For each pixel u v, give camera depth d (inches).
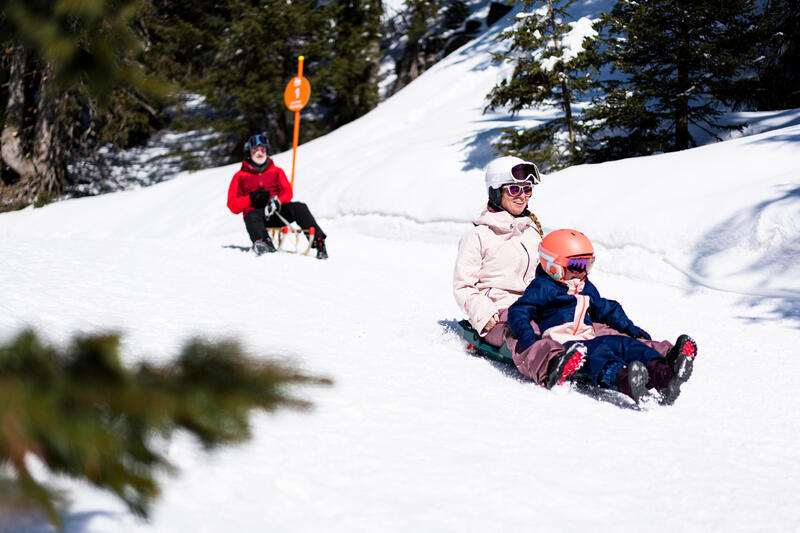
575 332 153.3
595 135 524.1
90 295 190.7
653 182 358.0
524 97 506.6
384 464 91.6
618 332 156.3
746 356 194.1
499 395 136.6
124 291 203.0
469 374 150.9
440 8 1314.0
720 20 460.1
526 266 171.2
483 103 773.3
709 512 90.6
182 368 38.2
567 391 145.3
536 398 138.6
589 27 500.7
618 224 335.9
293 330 173.8
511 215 174.7
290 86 518.9
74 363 35.6
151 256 291.6
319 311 205.3
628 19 486.6
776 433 131.6
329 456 91.7
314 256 351.9
